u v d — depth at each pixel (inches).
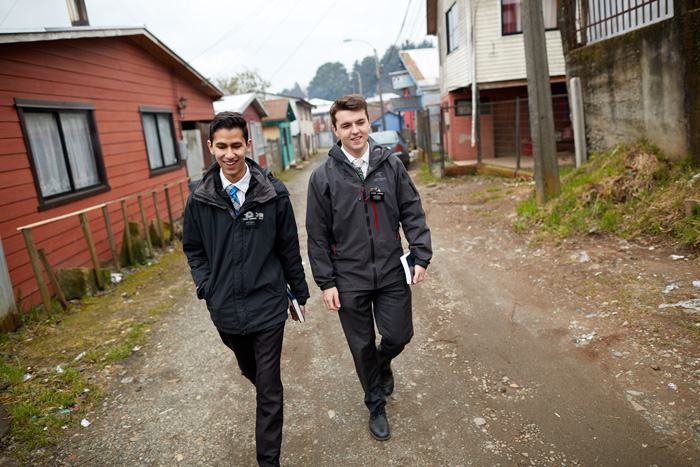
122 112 317.4
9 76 209.6
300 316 98.8
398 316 99.7
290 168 991.0
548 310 154.9
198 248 95.4
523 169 414.0
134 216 321.4
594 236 204.1
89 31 262.7
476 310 163.3
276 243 94.5
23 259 205.0
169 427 112.8
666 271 159.6
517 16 471.2
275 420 89.6
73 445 107.5
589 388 112.7
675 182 200.7
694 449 89.6
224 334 93.9
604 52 259.0
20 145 211.8
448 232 274.2
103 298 212.2
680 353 117.6
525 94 532.1
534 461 92.1
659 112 220.5
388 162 97.7
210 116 514.0
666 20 207.6
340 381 128.9
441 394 117.6
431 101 852.6
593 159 275.7
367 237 95.8
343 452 99.9
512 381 119.9
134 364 146.3
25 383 135.0
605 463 89.6
